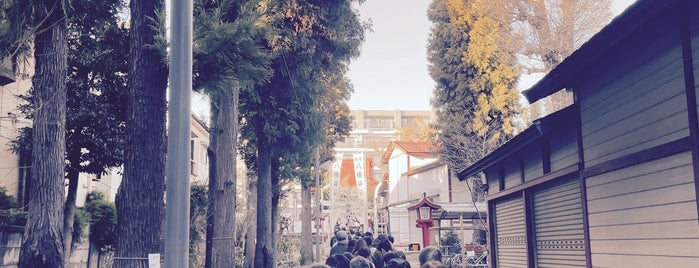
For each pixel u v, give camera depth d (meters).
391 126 124.38
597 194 8.75
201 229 20.27
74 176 13.63
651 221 7.20
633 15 6.49
